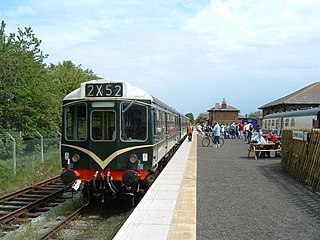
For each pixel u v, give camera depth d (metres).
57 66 42.56
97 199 11.77
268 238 6.59
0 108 20.66
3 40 21.41
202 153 23.98
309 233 6.89
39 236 8.39
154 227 7.14
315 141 11.59
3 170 15.28
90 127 10.59
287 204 9.25
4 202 11.72
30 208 10.86
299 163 13.27
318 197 10.14
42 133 22.75
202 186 11.71
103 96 10.59
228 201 9.53
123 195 11.16
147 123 10.73
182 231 6.91
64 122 10.84
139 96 10.76
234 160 19.81
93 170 10.54
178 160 19.47
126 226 7.20
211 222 7.55
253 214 8.23
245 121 54.69
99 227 9.13
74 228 9.06
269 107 61.44
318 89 54.06
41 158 19.42
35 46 22.88
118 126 10.51
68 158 10.73
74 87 36.25
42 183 14.77
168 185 11.71
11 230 9.06
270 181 12.84
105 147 10.50
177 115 26.42
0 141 17.00
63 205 11.45
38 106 22.58
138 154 10.60
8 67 20.03
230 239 6.50
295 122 28.66
